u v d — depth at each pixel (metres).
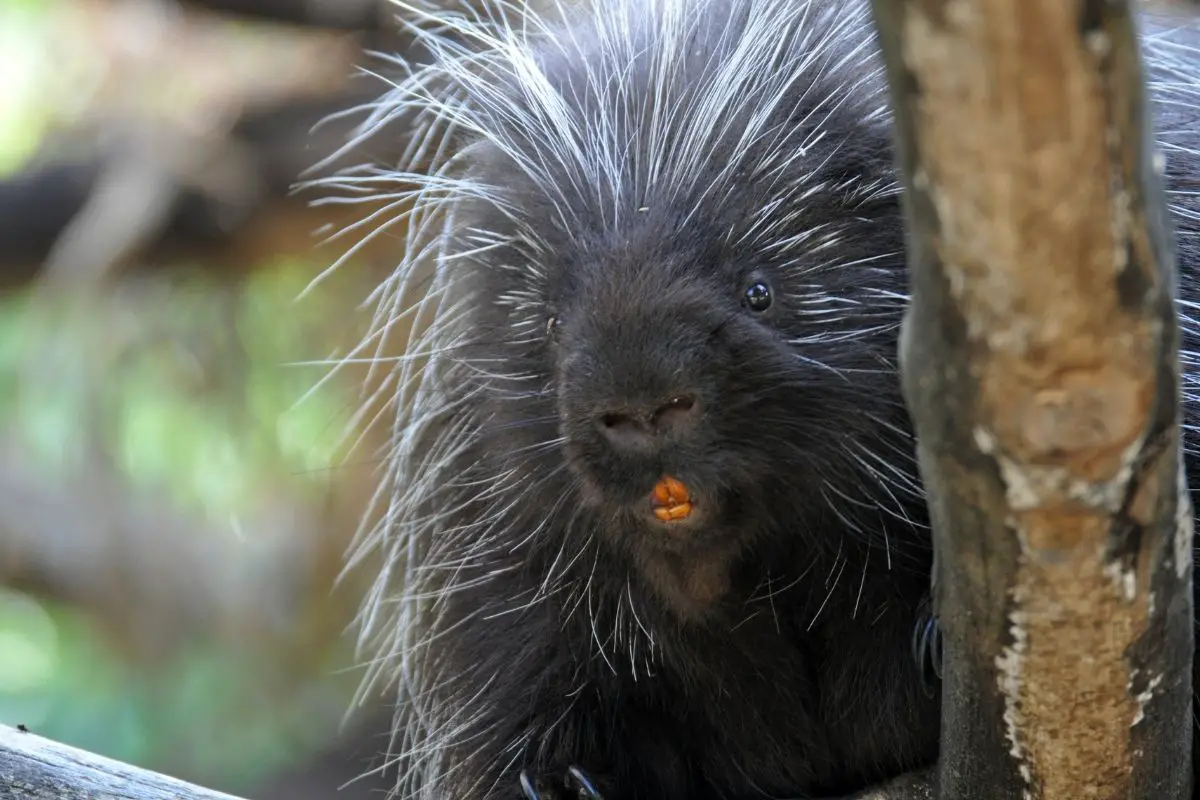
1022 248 2.46
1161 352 2.58
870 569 4.41
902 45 2.35
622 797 4.91
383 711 13.20
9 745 4.18
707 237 4.12
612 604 4.68
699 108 4.33
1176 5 6.76
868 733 4.66
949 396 2.70
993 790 3.47
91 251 11.40
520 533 4.73
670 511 3.96
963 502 2.89
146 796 4.16
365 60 11.02
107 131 11.77
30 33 12.31
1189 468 4.27
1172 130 4.67
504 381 4.52
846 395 4.15
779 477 4.11
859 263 4.30
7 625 15.23
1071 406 2.62
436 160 5.37
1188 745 3.53
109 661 14.52
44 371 13.09
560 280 4.24
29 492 14.20
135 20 12.16
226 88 11.48
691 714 4.85
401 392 5.45
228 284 12.17
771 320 4.15
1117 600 3.00
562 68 4.89
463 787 5.05
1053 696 3.23
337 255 11.50
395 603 6.05
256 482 13.71
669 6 4.79
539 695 4.91
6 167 12.26
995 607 3.08
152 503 14.02
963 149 2.39
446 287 4.92
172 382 12.91
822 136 4.38
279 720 14.00
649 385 3.79
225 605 14.18
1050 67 2.29
